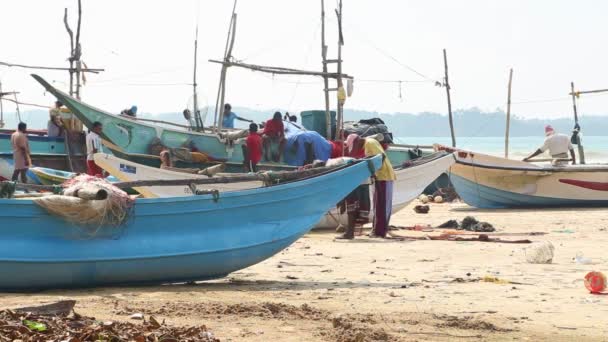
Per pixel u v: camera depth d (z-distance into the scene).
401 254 28.97
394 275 23.91
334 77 47.19
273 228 22.02
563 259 27.75
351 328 15.80
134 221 20.31
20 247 19.36
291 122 48.06
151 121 46.41
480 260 27.39
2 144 50.62
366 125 51.97
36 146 50.59
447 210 54.22
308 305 18.64
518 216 48.16
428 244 32.25
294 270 24.91
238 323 16.23
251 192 21.58
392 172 34.56
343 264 26.33
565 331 16.31
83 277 20.06
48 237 19.67
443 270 25.00
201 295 19.72
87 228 19.88
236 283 22.12
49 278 19.78
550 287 21.70
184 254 20.66
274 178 22.47
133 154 43.88
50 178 43.97
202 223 21.08
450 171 54.72
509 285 22.02
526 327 16.62
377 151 34.16
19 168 46.25
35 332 13.78
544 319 17.47
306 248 30.75
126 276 20.47
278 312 17.42
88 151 47.22
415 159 49.62
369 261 27.09
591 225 41.81
